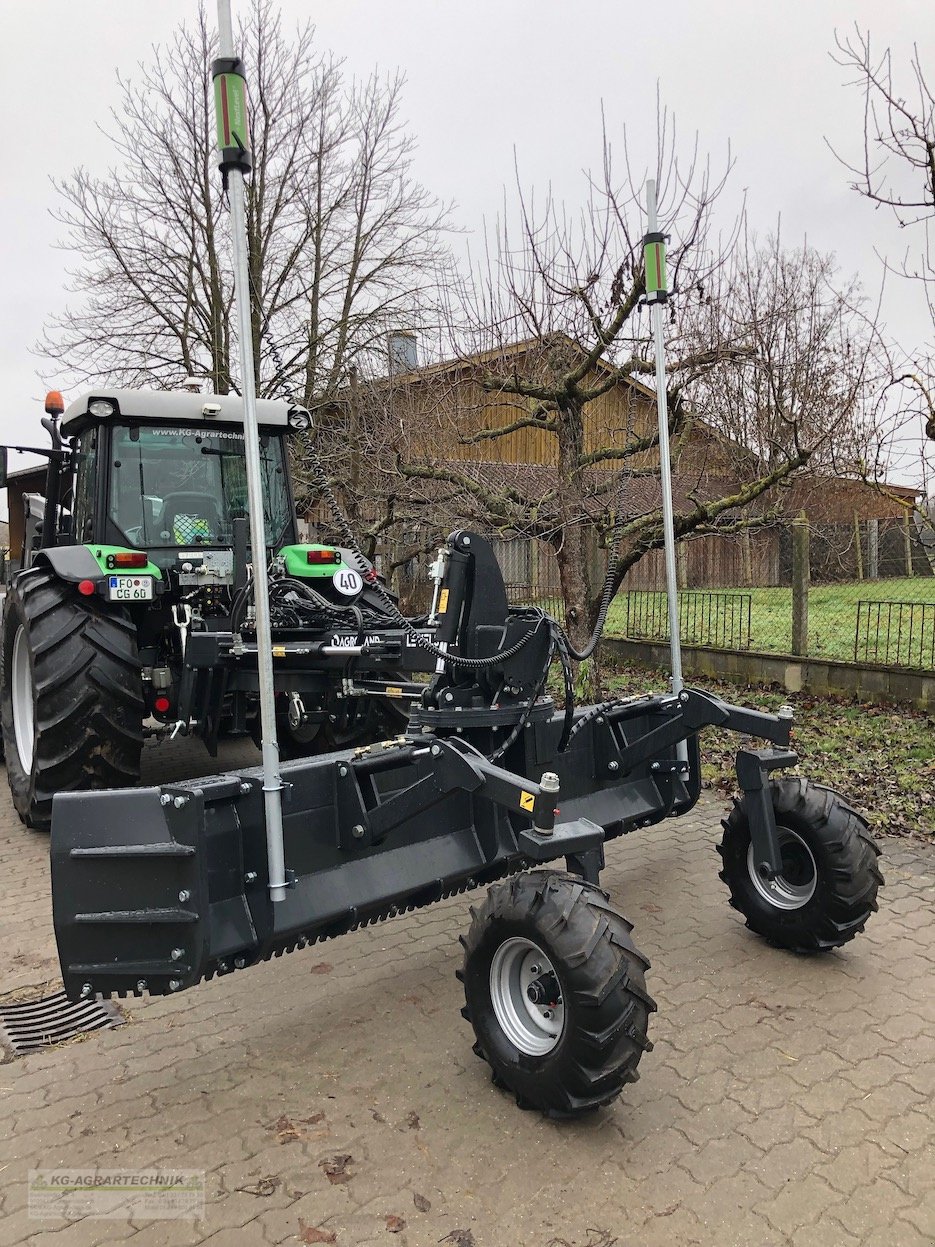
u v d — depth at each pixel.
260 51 12.05
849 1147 2.31
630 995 2.29
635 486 8.68
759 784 3.35
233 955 2.53
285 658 4.52
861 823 3.24
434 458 7.68
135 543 5.06
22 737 5.07
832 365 6.42
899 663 7.27
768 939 3.43
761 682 8.21
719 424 7.20
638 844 4.63
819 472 6.60
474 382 7.11
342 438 9.52
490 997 2.58
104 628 4.56
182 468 5.21
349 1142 2.37
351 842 2.85
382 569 9.22
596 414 8.45
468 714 3.03
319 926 2.72
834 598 8.88
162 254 12.52
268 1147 2.36
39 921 3.75
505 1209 2.12
